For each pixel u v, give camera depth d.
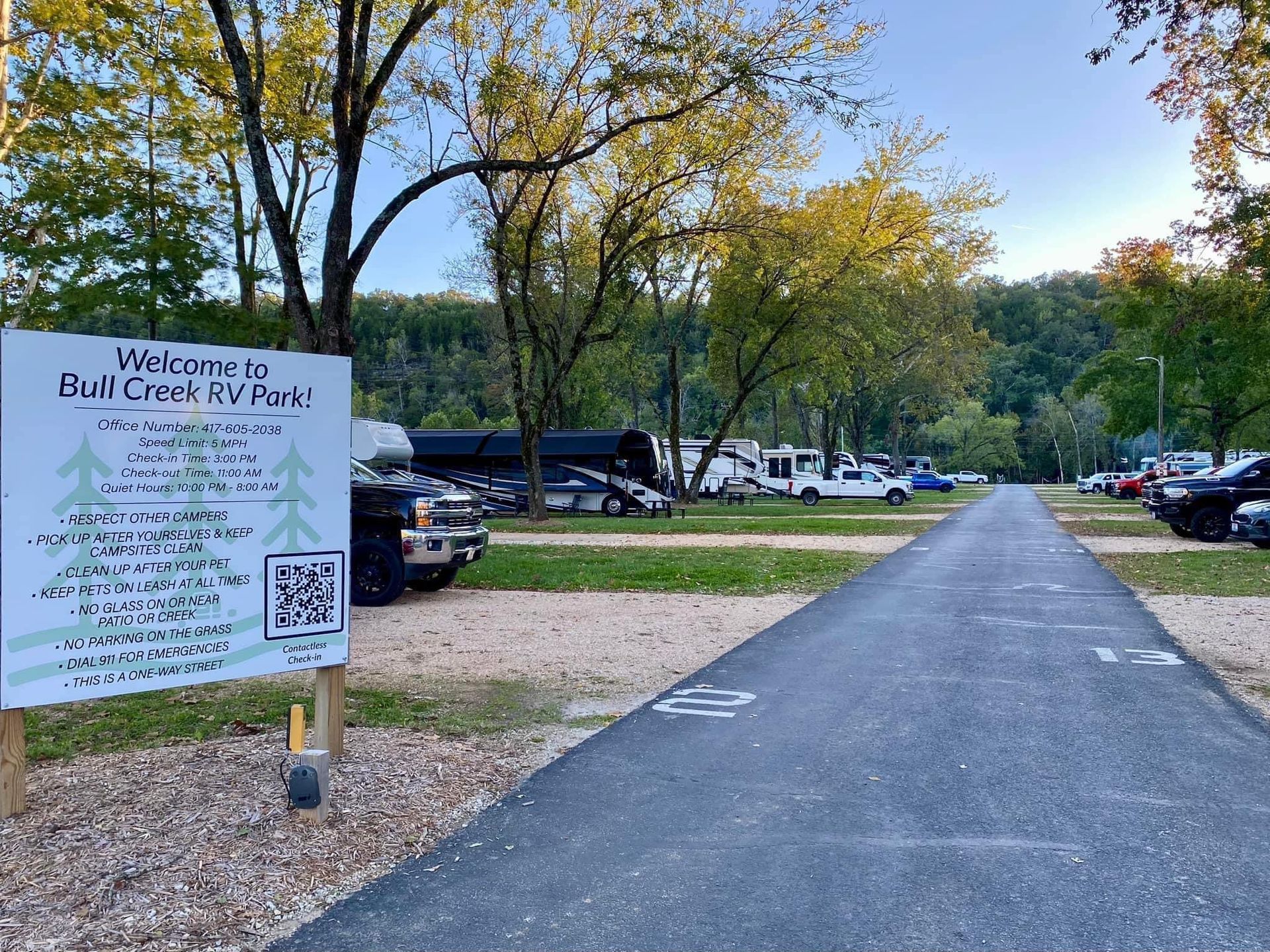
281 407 4.82
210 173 16.77
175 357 4.46
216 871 3.91
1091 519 30.92
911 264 35.72
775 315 35.94
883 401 58.88
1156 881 3.93
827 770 5.40
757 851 4.26
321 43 17.30
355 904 3.74
